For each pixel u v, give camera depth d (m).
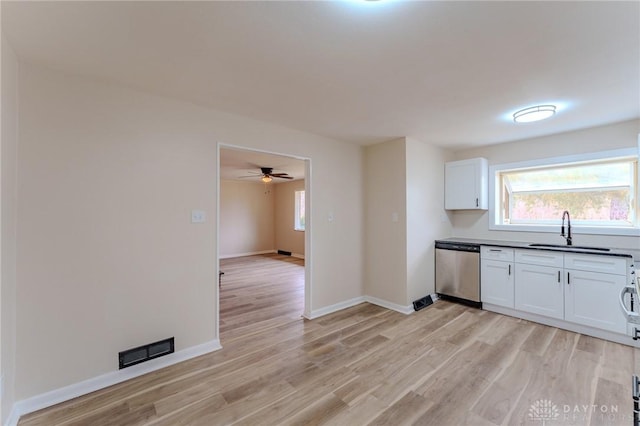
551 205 3.84
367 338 2.96
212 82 2.20
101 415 1.85
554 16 1.44
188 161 2.60
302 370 2.36
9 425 1.72
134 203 2.32
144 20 1.47
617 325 2.78
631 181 3.25
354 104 2.63
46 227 1.95
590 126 3.27
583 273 2.99
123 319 2.26
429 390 2.08
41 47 1.72
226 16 1.44
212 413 1.86
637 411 1.53
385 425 1.75
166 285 2.47
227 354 2.64
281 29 1.55
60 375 2.00
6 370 1.69
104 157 2.18
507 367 2.37
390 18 1.46
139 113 2.35
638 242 3.11
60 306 2.00
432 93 2.39
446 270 4.11
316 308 3.63
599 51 1.76
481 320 3.40
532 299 3.34
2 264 1.62
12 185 1.77
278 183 9.55
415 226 3.88
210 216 2.73
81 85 2.10
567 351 2.62
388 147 3.95
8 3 1.32
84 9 1.38
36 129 1.92
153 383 2.19
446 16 1.44
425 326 3.24
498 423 1.75
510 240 4.02
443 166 4.39
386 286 3.97
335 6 1.37
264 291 4.84
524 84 2.22
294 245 8.95
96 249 2.15
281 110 2.79
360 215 4.18
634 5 1.35
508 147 4.02
